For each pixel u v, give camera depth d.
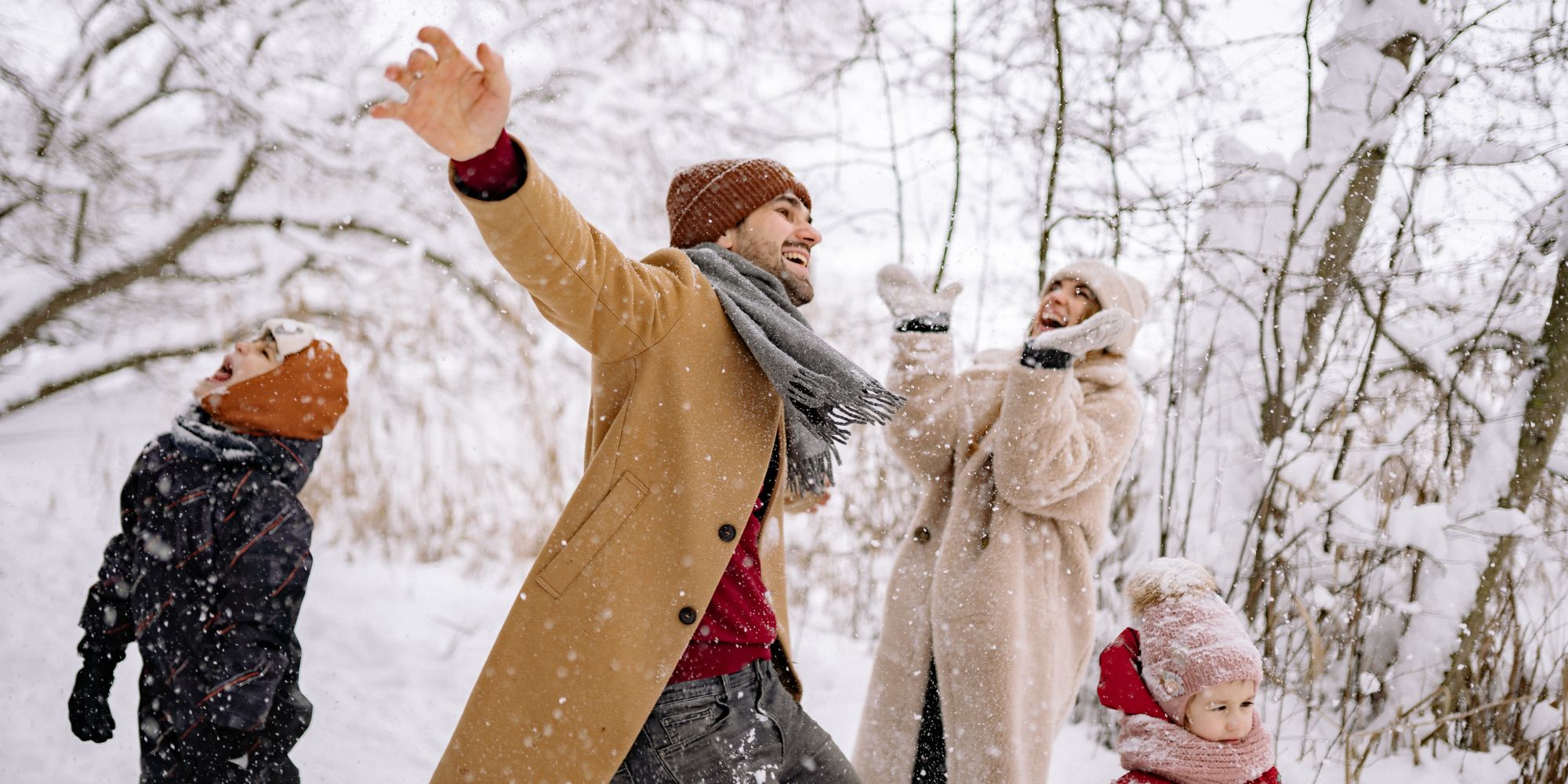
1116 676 2.30
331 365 2.63
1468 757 3.55
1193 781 2.17
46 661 3.75
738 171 2.29
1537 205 3.95
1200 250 4.04
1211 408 4.08
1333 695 3.84
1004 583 2.76
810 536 5.43
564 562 1.89
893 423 3.04
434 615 4.64
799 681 2.21
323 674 3.94
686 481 1.91
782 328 2.03
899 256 4.76
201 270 7.22
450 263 7.64
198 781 2.29
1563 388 3.79
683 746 1.89
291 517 2.45
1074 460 2.74
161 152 6.75
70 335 6.95
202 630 2.34
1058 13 4.30
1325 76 4.47
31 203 6.20
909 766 2.87
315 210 7.27
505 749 1.85
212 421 2.54
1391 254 4.16
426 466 5.76
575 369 7.76
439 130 1.54
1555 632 3.76
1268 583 3.88
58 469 6.21
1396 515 3.78
